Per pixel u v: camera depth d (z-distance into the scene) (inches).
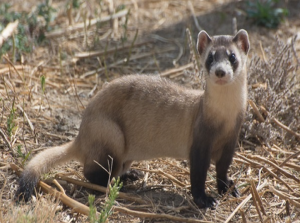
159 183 430.9
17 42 604.7
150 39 684.7
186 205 395.5
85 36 661.9
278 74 526.0
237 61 390.3
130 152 431.2
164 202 398.6
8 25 615.2
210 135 394.6
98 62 628.7
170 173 440.1
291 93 513.3
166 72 605.9
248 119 490.9
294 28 715.4
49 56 623.2
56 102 541.0
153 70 617.9
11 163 418.9
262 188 406.6
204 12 755.4
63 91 564.7
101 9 718.5
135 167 453.1
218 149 410.3
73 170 432.5
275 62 530.0
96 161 410.3
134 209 382.3
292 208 384.8
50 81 577.6
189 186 418.9
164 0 786.8
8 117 486.6
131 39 681.6
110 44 666.8
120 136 417.1
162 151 425.4
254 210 382.9
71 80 580.4
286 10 730.8
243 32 407.5
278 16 733.9
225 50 391.5
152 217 364.5
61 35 672.4
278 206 389.4
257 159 447.2
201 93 417.1
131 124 421.1
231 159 409.4
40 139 477.1
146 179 432.5
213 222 361.4
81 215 367.2
